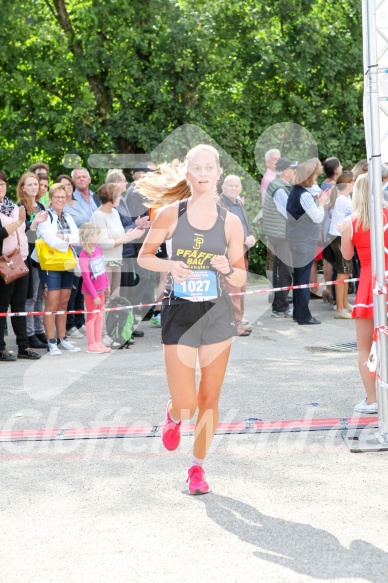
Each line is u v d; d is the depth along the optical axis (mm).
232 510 4789
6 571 4098
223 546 4312
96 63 14852
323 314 11648
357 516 4660
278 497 4969
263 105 15742
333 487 5109
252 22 15703
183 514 4750
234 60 15633
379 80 5617
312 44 15844
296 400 7094
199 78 15289
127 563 4145
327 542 4332
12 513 4832
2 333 9039
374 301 5875
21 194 9188
